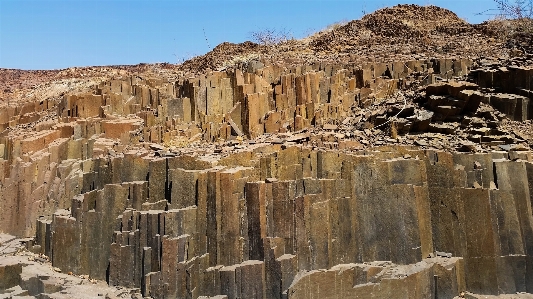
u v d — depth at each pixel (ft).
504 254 45.11
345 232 44.86
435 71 66.23
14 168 62.64
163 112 63.72
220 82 65.36
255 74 67.05
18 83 114.73
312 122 60.90
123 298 42.91
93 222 49.75
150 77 85.15
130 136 61.87
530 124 53.78
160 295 41.93
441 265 44.01
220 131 60.13
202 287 42.60
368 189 46.24
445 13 99.35
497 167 47.09
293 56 85.56
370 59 75.82
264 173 46.16
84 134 63.52
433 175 47.39
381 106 60.54
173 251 41.83
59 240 50.98
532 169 46.78
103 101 70.03
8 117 82.99
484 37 82.58
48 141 64.80
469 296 43.91
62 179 59.00
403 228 45.06
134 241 45.80
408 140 52.95
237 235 43.34
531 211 46.19
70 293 44.04
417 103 58.54
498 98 55.26
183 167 47.11
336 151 47.60
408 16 96.89
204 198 44.62
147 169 50.37
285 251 42.45
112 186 49.39
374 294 42.06
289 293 40.11
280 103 62.95
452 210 46.29
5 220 61.05
